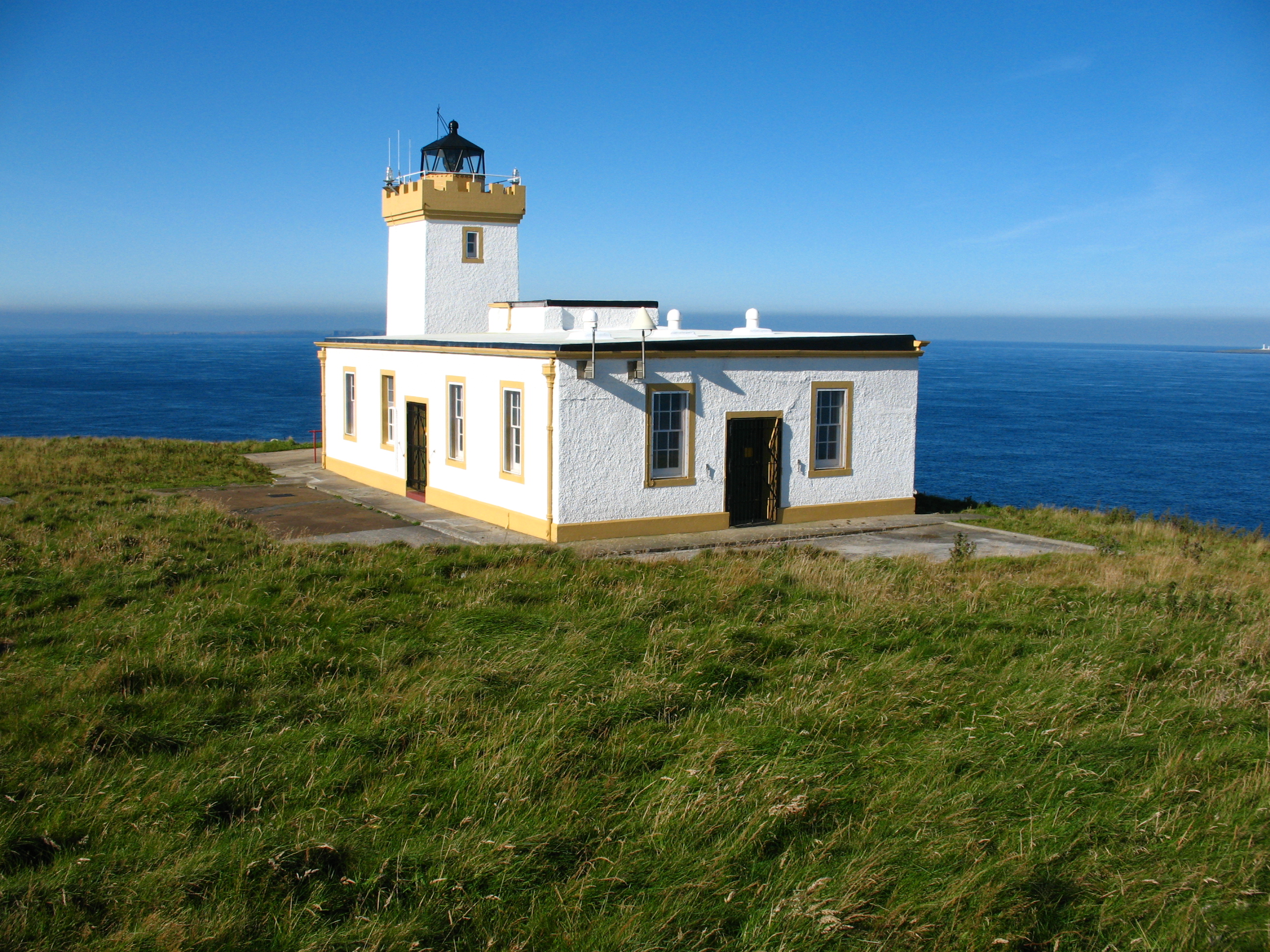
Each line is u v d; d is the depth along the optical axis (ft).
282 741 24.95
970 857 20.63
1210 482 168.45
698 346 59.16
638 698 27.53
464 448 65.36
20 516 55.88
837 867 20.29
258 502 70.33
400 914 18.65
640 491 58.18
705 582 41.57
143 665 29.22
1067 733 26.03
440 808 22.21
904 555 52.26
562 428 55.11
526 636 32.91
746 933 18.33
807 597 38.96
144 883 18.94
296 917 18.29
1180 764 24.34
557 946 17.93
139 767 23.29
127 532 49.67
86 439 100.73
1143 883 19.89
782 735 25.66
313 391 388.78
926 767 24.13
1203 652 32.55
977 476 169.99
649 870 20.15
